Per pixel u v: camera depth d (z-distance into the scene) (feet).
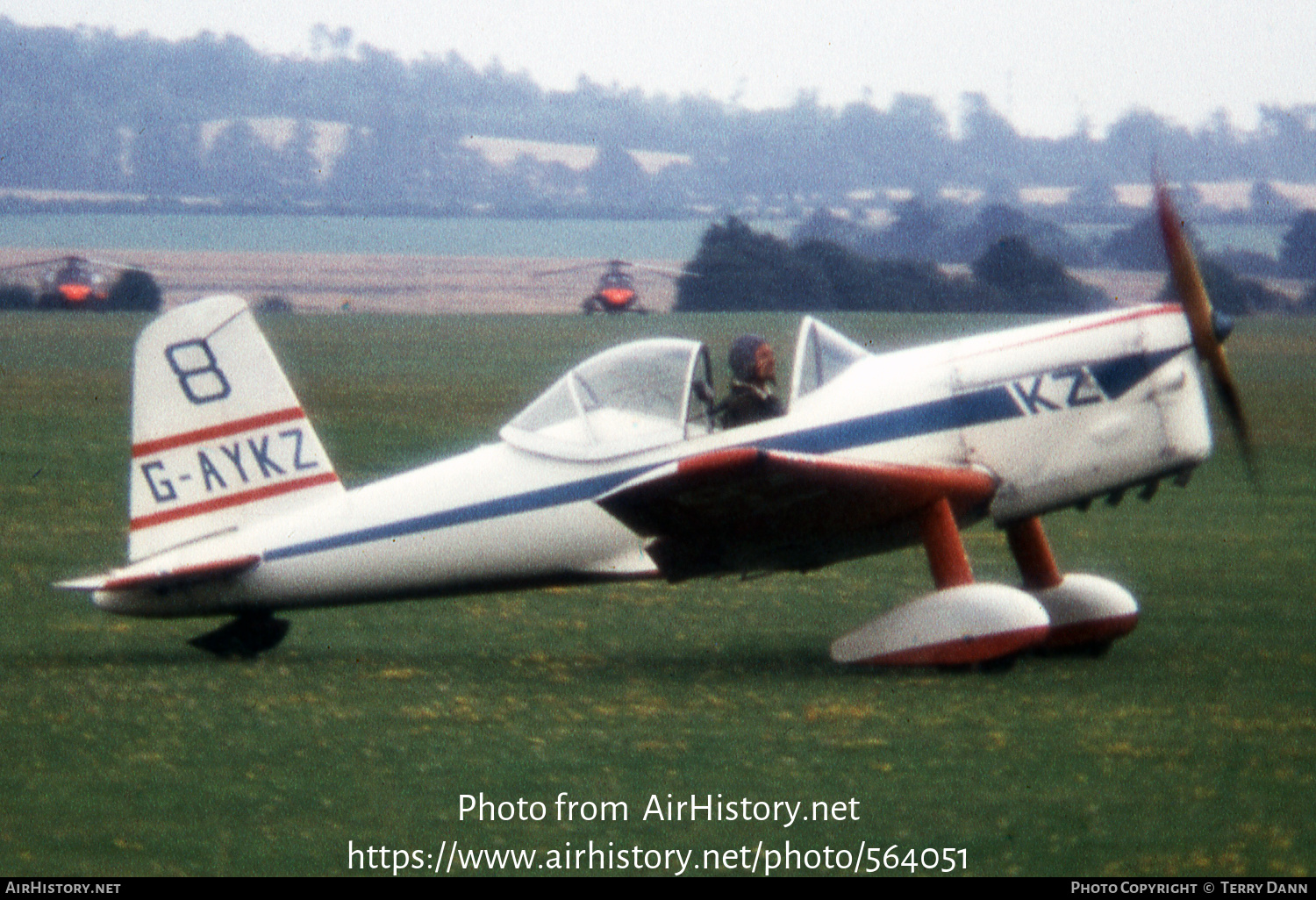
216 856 71.41
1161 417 109.81
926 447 109.81
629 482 101.09
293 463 115.44
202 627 123.95
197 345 114.11
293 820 75.77
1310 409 325.83
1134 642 115.24
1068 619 109.50
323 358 462.19
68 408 317.01
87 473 221.25
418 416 311.27
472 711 95.50
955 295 640.99
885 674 104.58
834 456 109.19
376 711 95.71
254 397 115.03
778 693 99.19
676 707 95.81
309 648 115.85
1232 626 121.29
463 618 126.72
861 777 81.00
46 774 82.53
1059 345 110.22
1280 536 170.71
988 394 109.81
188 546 114.21
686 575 113.50
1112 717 91.91
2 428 278.67
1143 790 78.23
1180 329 110.11
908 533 110.22
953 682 101.65
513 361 457.27
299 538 114.11
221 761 84.89
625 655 112.68
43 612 129.49
